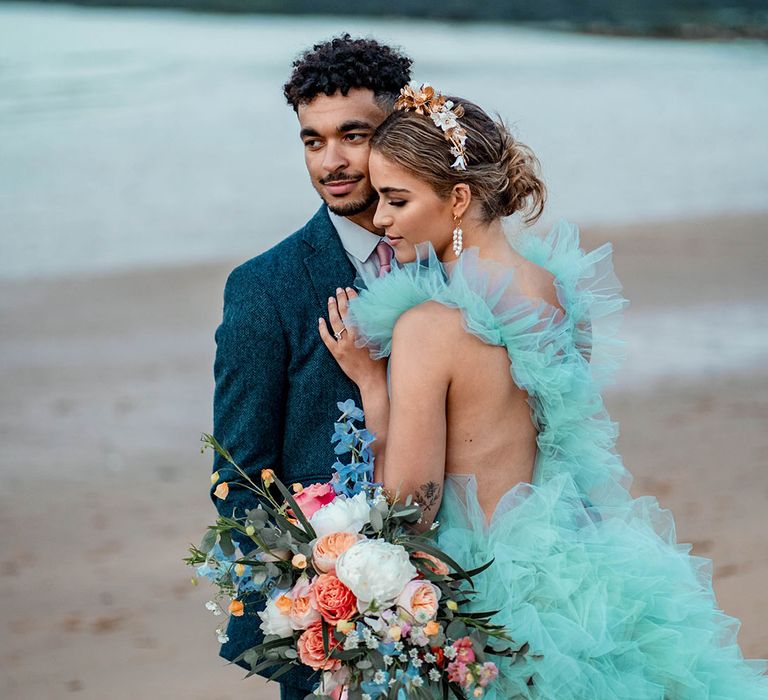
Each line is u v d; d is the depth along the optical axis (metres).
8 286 11.91
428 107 2.44
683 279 11.60
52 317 10.63
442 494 2.43
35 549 5.60
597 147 21.23
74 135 21.70
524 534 2.41
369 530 2.33
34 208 15.90
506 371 2.44
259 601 2.53
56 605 5.02
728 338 9.28
